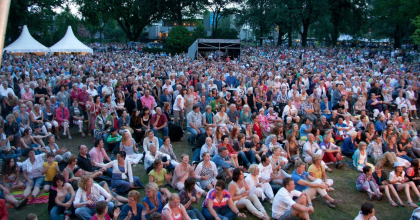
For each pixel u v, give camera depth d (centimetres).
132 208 543
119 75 1460
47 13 3906
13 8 3550
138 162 841
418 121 1335
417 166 728
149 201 555
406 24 4484
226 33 5003
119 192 671
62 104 1023
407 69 2162
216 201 577
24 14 3684
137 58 2536
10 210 611
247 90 1364
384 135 930
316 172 708
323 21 5150
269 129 1063
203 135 867
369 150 906
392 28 5472
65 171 647
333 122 1109
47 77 1477
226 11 5238
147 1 4753
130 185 680
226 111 1115
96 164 725
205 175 698
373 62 2784
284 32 4834
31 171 677
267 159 700
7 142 807
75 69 1645
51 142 802
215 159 743
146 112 994
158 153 778
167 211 518
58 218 569
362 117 1052
